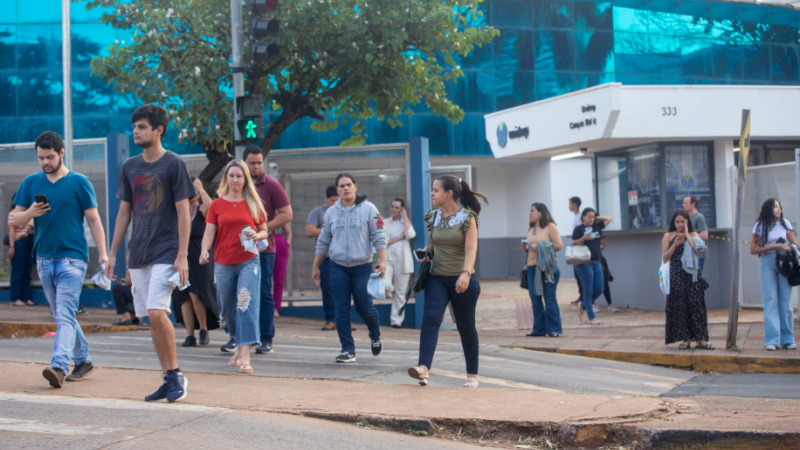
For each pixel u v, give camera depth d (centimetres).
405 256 1088
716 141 1350
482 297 1714
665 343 906
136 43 1145
